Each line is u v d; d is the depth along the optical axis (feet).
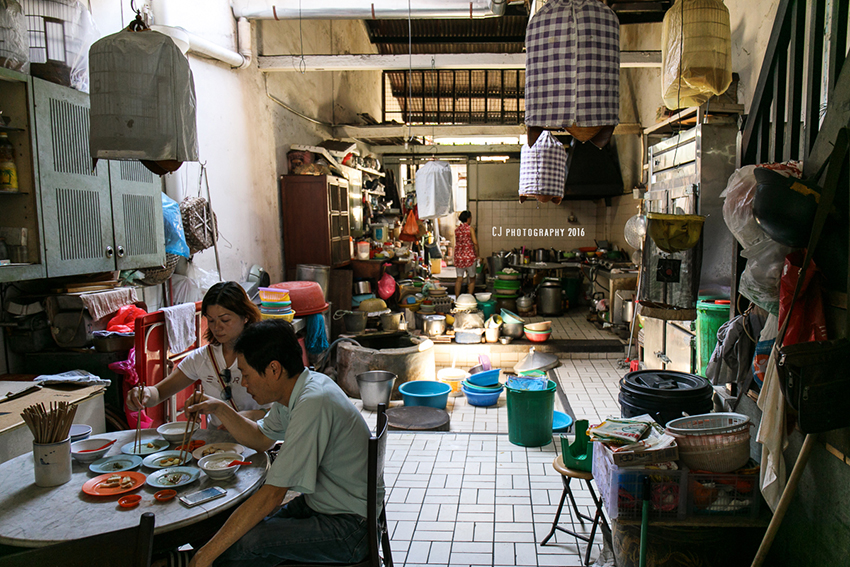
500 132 28.68
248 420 7.60
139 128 7.43
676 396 9.61
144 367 10.94
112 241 11.27
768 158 10.10
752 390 9.60
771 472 7.46
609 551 9.24
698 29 11.48
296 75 24.57
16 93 9.18
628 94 29.37
